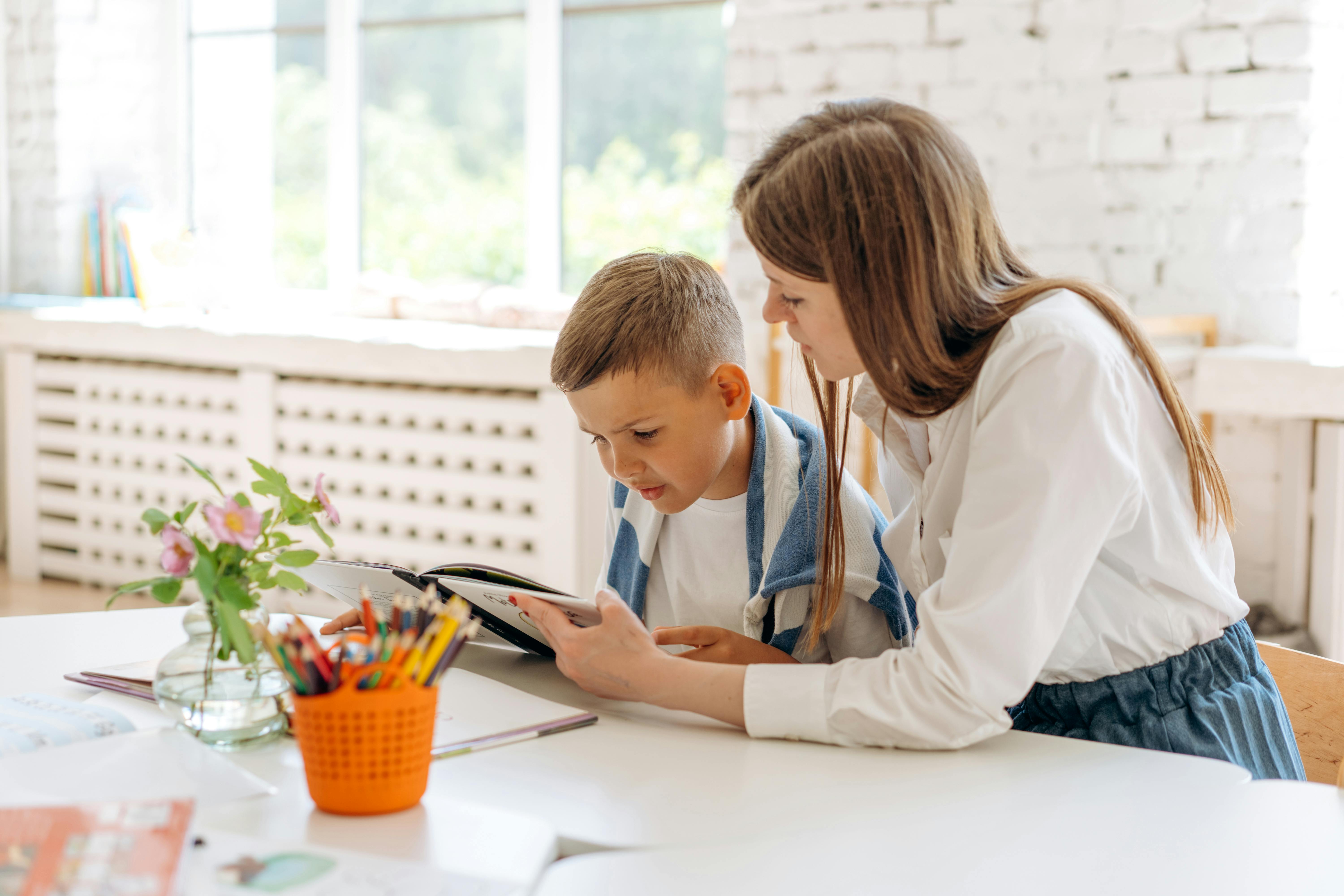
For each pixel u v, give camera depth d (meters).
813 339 1.02
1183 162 2.72
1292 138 2.63
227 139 4.13
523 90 3.67
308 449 3.21
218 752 0.92
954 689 0.94
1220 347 2.74
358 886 0.68
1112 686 1.07
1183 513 1.04
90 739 0.92
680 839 0.79
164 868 0.65
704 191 3.49
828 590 1.21
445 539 3.05
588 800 0.85
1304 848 0.78
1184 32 2.67
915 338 0.96
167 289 3.69
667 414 1.14
